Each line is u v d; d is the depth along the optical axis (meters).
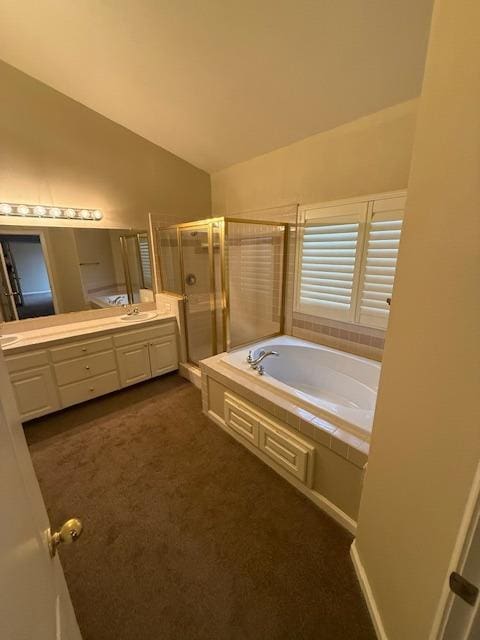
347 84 1.79
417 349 0.81
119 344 2.80
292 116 2.20
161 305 3.40
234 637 1.12
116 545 1.46
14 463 0.56
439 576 0.72
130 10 1.59
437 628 0.62
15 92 2.29
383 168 2.03
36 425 2.42
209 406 2.46
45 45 1.98
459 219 0.63
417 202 0.79
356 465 1.44
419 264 0.79
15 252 2.47
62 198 2.64
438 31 0.68
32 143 2.42
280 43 1.60
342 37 1.49
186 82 2.06
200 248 3.01
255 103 2.15
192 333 3.31
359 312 2.37
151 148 3.08
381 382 1.02
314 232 2.54
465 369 0.62
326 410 1.69
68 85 2.38
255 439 2.01
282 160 2.69
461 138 0.62
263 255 3.03
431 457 0.75
